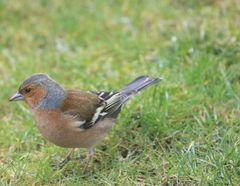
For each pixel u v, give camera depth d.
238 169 9.84
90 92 10.58
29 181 10.23
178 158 10.27
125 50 14.91
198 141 10.75
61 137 9.98
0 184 10.17
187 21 15.09
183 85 12.71
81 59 14.73
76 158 10.78
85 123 10.01
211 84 12.45
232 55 13.39
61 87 10.14
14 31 16.44
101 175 10.11
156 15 16.27
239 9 15.24
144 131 11.20
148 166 10.27
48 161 10.67
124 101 10.71
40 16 17.12
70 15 16.83
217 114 11.58
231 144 10.45
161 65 13.55
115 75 13.79
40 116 10.05
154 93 11.95
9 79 14.16
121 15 16.64
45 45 15.94
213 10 15.62
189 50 13.77
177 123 11.34
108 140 11.19
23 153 11.16
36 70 14.50
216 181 9.56
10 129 12.03
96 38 15.89
